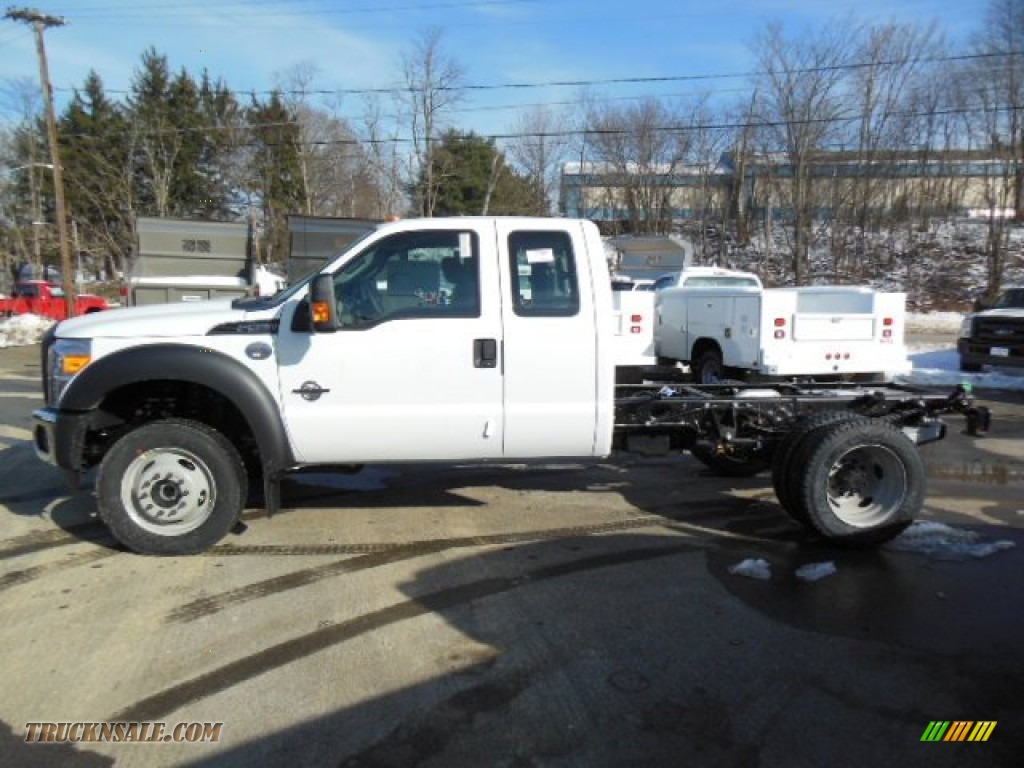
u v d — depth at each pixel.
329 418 4.78
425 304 4.84
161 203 45.09
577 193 48.88
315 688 3.30
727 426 5.64
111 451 4.70
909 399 5.56
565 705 3.17
